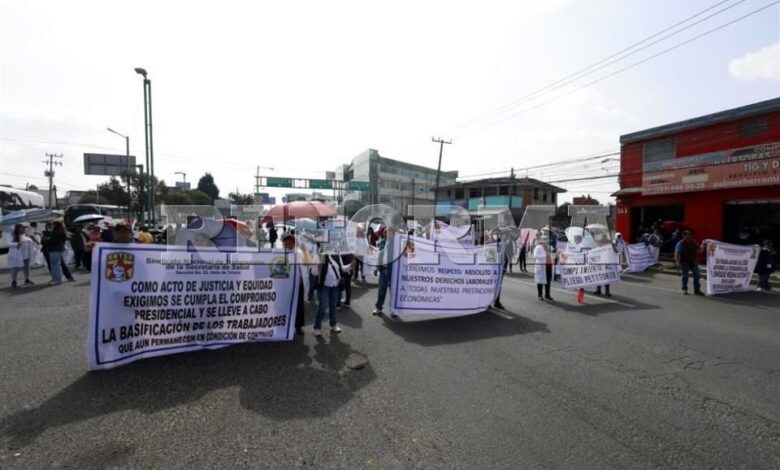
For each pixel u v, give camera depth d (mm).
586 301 9430
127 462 2980
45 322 6828
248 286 5672
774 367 5074
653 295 10344
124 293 4875
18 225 10680
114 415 3688
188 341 5344
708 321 7465
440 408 3898
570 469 2957
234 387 4336
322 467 2953
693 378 4707
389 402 4016
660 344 6008
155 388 4281
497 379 4633
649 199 19656
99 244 4715
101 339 4730
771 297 10164
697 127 17484
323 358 5285
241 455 3092
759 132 15422
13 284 10492
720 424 3652
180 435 3365
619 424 3629
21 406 3834
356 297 9617
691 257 10602
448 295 7793
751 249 11086
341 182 45594
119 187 50719
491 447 3234
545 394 4238
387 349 5691
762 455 3172
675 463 3055
